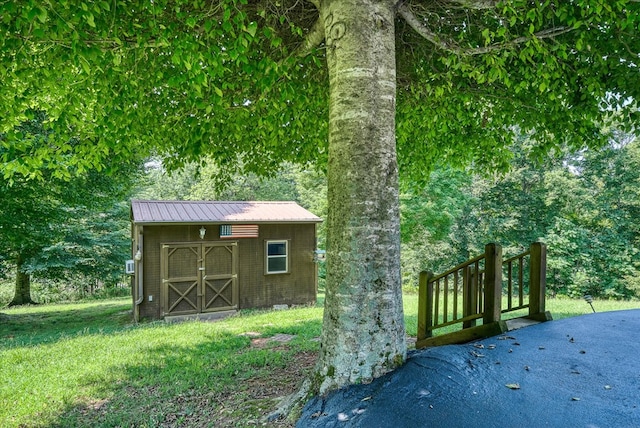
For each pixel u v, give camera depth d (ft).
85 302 54.19
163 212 35.94
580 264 54.19
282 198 90.22
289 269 39.70
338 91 10.73
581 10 11.49
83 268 52.29
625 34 12.69
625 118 15.19
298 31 12.05
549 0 11.48
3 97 12.42
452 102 19.25
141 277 33.30
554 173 55.06
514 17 11.35
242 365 16.14
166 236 34.53
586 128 17.04
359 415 8.71
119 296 64.69
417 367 10.04
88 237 48.83
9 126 13.79
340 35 10.75
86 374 16.06
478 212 62.44
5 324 34.01
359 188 10.34
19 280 50.88
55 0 8.72
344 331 10.15
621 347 11.09
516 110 18.75
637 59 13.42
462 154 24.18
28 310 43.52
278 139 20.26
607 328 13.05
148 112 15.69
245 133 19.84
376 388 9.57
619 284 51.31
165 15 11.78
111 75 11.87
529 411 7.88
